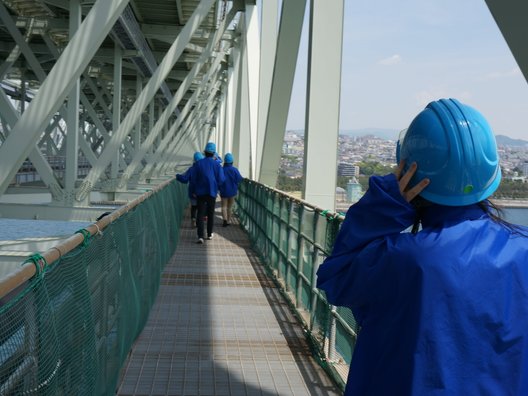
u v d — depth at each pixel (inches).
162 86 1032.8
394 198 61.1
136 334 183.3
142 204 208.1
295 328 213.2
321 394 153.3
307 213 218.7
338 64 249.3
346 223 65.1
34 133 221.8
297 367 173.2
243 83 738.2
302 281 228.1
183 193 613.0
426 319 55.7
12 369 65.6
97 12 219.8
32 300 73.8
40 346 75.4
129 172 669.3
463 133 59.2
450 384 55.1
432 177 59.9
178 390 153.9
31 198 539.2
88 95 1362.0
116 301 141.7
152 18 671.8
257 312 235.3
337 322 167.3
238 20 788.6
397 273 58.1
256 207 415.2
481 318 55.3
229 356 181.5
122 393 151.2
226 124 1186.6
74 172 477.7
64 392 88.4
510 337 55.6
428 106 63.9
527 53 84.0
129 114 449.4
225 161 545.0
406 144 63.4
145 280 209.9
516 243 58.1
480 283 55.7
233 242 442.9
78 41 220.2
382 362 59.8
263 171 410.6
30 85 1248.2
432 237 58.3
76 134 484.1
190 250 397.4
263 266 338.0
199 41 789.2
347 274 63.0
